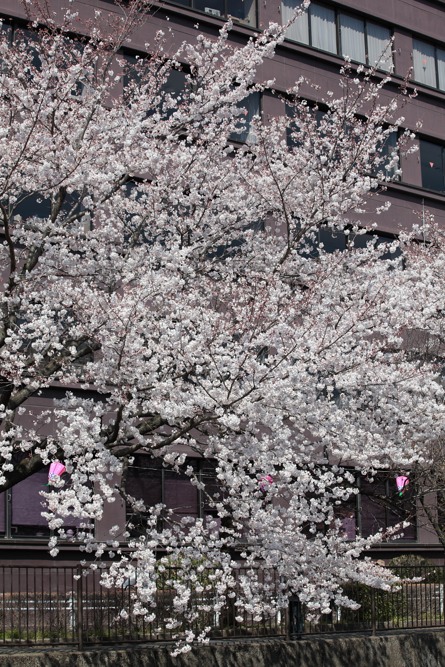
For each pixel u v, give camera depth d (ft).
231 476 39.86
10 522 75.10
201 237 48.39
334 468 43.09
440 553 96.78
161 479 81.00
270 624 51.98
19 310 43.60
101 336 39.19
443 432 46.11
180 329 38.27
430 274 51.19
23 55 49.39
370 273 44.91
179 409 37.60
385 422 44.32
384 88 108.68
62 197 44.32
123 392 38.40
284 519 46.62
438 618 59.67
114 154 45.75
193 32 91.81
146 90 56.08
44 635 47.47
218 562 43.14
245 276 49.29
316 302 42.78
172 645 47.55
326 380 41.39
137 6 58.44
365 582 45.44
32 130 40.04
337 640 52.60
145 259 42.52
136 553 41.14
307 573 44.09
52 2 78.38
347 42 108.17
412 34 114.52
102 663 45.14
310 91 98.94
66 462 38.70
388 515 92.68
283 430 39.88
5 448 38.58
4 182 41.98
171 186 48.08
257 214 51.13
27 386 42.09
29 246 44.70
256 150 52.54
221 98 47.91
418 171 109.50
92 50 50.80
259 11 99.45
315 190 48.62
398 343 44.09
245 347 38.17
